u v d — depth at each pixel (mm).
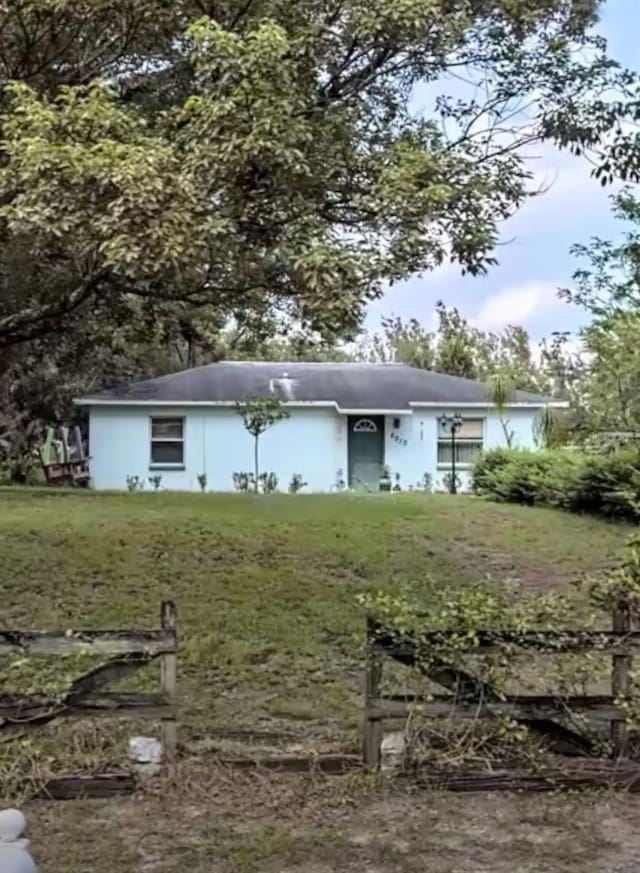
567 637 4258
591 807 3896
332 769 4184
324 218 5598
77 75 6426
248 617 6660
